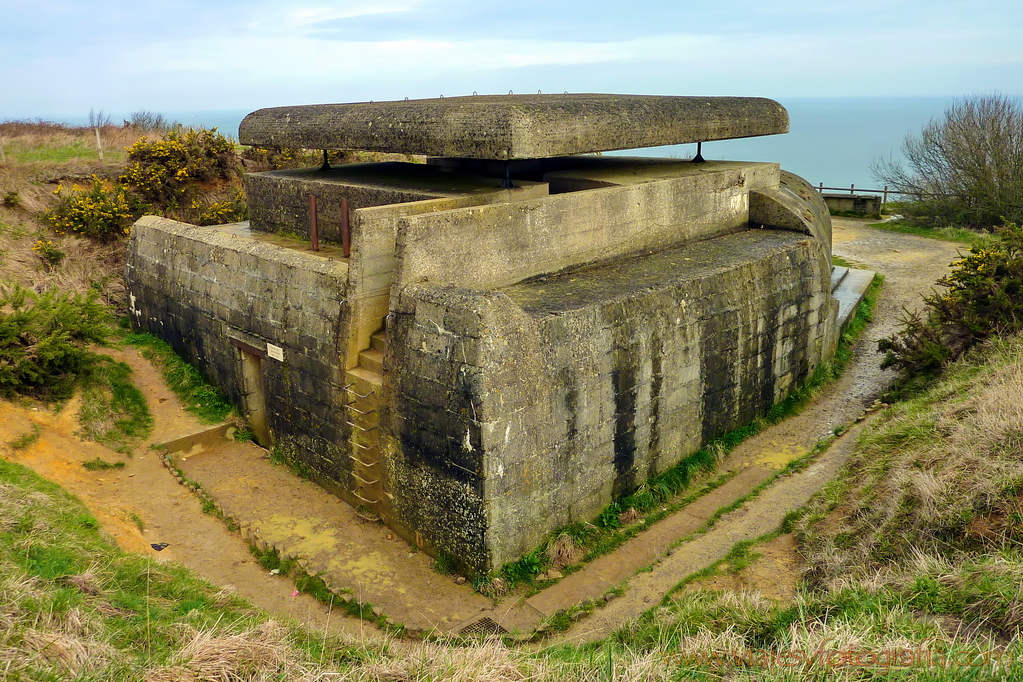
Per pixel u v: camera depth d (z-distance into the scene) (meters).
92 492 7.87
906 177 23.28
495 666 4.61
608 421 7.51
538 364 6.71
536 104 8.15
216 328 9.66
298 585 6.77
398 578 6.83
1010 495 5.47
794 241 10.14
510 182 8.62
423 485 7.01
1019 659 3.78
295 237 10.12
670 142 9.48
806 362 10.43
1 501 6.23
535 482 6.89
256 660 4.51
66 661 4.10
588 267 8.73
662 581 6.57
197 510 7.87
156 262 10.79
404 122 8.52
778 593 5.96
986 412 6.72
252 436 9.63
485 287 7.70
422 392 6.79
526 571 6.84
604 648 5.20
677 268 8.77
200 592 6.10
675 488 8.21
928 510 5.75
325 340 7.85
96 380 9.34
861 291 13.93
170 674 4.20
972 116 21.22
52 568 5.41
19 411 8.34
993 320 9.38
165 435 9.14
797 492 7.87
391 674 4.58
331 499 8.20
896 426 7.90
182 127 19.31
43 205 13.05
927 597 4.75
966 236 19.39
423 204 7.68
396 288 7.00
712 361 8.68
